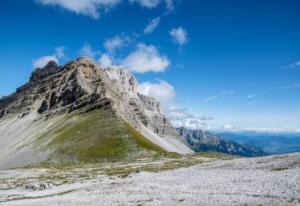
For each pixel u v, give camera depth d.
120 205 51.69
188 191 58.72
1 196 88.75
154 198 55.03
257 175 66.69
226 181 64.38
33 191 92.81
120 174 115.19
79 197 66.38
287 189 50.53
